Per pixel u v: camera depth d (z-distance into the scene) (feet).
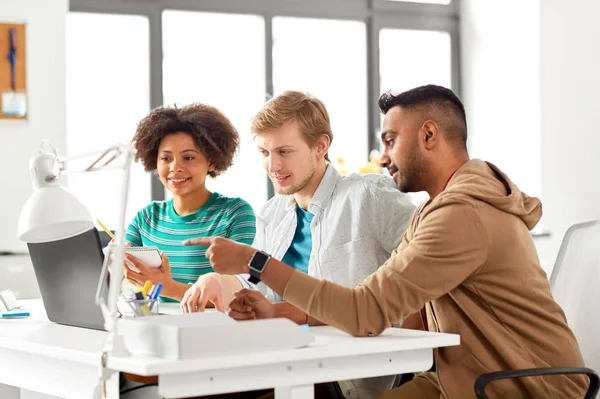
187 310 7.72
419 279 6.28
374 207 8.14
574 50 15.51
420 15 18.43
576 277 8.12
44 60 14.28
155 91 16.26
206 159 9.86
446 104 7.09
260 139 8.20
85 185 15.51
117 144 5.78
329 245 8.18
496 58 17.79
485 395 6.06
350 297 6.30
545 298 6.72
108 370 5.56
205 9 16.56
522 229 6.74
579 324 7.96
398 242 8.03
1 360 6.94
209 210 9.78
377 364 6.06
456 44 18.78
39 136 14.25
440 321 6.81
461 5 18.72
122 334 5.81
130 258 8.54
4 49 14.03
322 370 5.80
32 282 13.14
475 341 6.59
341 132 17.87
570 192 15.61
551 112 15.99
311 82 17.62
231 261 6.41
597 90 15.07
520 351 6.51
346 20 17.79
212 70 16.81
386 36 18.25
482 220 6.46
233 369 5.41
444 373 6.61
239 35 17.02
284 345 5.66
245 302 7.08
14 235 14.06
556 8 15.85
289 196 8.95
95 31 15.92
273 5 17.10
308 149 8.18
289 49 17.43
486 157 18.11
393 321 6.35
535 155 16.78
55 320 7.55
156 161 10.03
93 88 15.90
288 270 6.36
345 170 16.70
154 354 5.50
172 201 10.21
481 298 6.58
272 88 17.19
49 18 14.30
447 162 7.09
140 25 16.25
